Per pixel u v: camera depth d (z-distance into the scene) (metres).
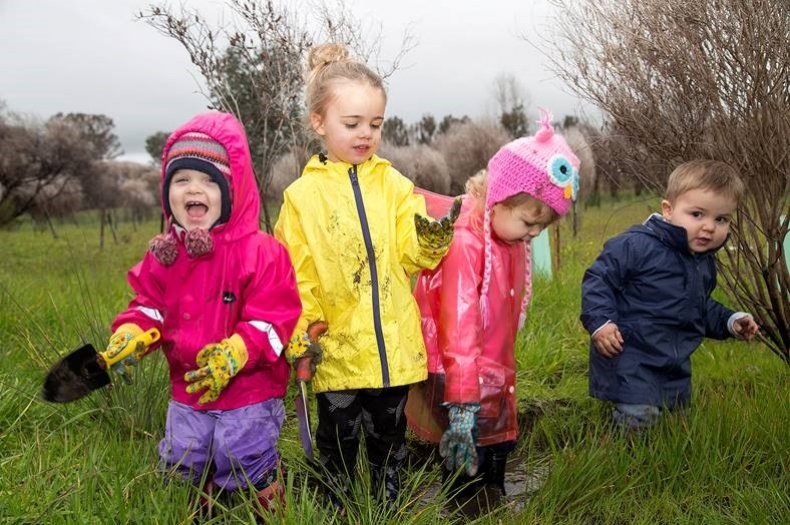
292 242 2.70
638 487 2.81
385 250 2.65
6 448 3.05
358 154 2.64
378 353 2.61
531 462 3.28
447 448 2.68
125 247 16.80
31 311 4.92
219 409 2.49
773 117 3.26
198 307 2.46
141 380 3.37
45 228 21.97
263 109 4.88
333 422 2.73
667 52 3.37
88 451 2.85
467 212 2.91
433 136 14.46
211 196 2.40
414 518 2.46
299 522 2.32
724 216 3.25
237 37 4.60
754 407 3.23
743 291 3.88
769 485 2.74
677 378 3.38
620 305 3.38
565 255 9.15
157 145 35.72
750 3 3.16
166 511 2.33
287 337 2.45
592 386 3.45
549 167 2.68
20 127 16.44
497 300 2.84
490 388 2.83
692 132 3.50
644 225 3.40
